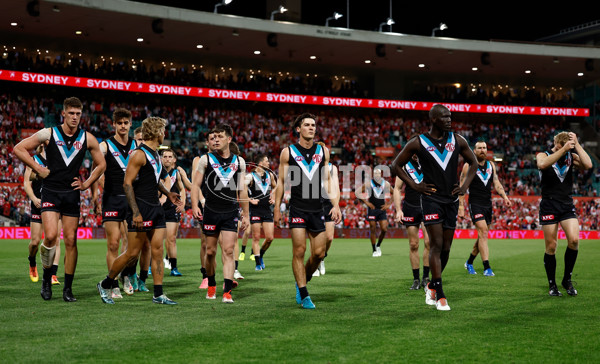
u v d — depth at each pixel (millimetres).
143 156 6559
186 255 15031
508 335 4902
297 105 38812
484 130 39438
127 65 35000
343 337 4809
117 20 28766
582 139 40000
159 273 6715
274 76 39875
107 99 34750
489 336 4867
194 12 29047
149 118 6723
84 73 30484
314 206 6609
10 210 25750
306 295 6371
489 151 38500
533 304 6625
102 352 4262
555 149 7695
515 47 34469
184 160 32844
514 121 41000
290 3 33969
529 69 38656
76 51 34250
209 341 4637
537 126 40250
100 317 5727
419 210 8141
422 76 40938
